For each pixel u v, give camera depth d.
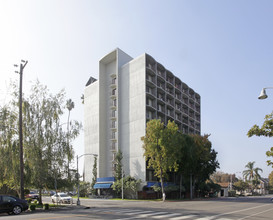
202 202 34.34
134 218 14.78
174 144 40.50
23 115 25.92
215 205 27.28
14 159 24.41
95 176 57.09
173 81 61.47
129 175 49.09
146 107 50.12
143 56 51.41
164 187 47.03
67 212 19.42
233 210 21.08
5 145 24.64
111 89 59.00
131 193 48.31
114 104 56.97
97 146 59.53
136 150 49.72
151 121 42.50
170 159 40.50
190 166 46.12
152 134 41.16
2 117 24.45
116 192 50.22
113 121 56.81
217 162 54.06
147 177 48.12
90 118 63.91
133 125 51.22
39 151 25.67
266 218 15.79
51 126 27.11
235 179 114.94
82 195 57.12
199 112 76.19
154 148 40.66
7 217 15.29
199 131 74.62
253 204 29.92
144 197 46.88
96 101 63.03
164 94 56.62
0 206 18.83
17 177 24.44
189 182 52.81
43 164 25.84
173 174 56.47
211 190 63.50
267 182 135.38
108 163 56.53
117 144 52.97
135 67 52.84
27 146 25.44
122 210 20.77
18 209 19.58
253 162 97.25
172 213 18.08
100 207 25.27
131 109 52.22
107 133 58.25
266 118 9.30
